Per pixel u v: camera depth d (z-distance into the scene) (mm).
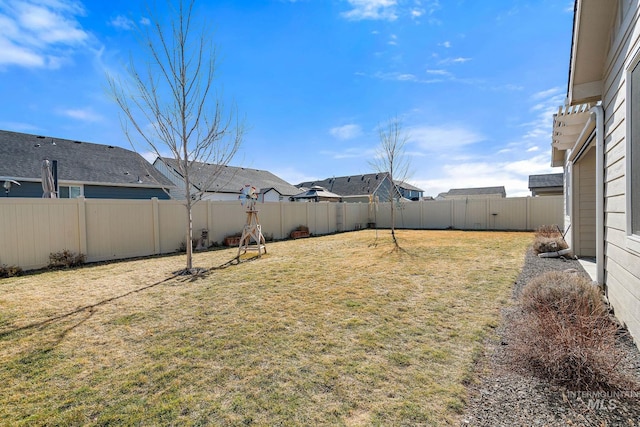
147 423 1933
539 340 2504
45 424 1934
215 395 2221
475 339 3078
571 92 4418
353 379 2395
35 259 6852
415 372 2484
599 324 2812
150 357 2809
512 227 15672
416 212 18266
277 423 1915
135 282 5637
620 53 3289
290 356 2789
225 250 9703
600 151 4168
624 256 3225
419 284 5199
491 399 2111
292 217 13555
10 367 2650
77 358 2803
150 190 16203
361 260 7531
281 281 5535
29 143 14203
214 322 3646
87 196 13953
